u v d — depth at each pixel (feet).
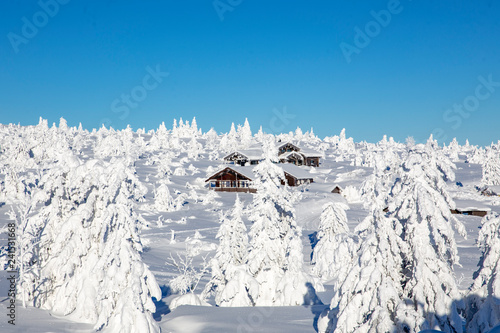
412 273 54.29
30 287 88.63
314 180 388.98
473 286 61.87
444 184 56.95
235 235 110.11
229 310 85.81
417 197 54.65
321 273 147.84
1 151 413.59
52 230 88.43
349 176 400.26
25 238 86.38
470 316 61.62
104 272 72.69
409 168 57.00
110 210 72.90
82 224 83.05
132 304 65.41
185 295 95.20
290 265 100.42
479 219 243.40
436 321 51.60
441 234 55.57
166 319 83.05
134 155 450.30
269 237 100.01
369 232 58.54
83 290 78.64
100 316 70.79
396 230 56.08
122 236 72.64
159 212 262.67
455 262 55.57
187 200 301.22
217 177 351.25
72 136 616.39
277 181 100.63
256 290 95.45
